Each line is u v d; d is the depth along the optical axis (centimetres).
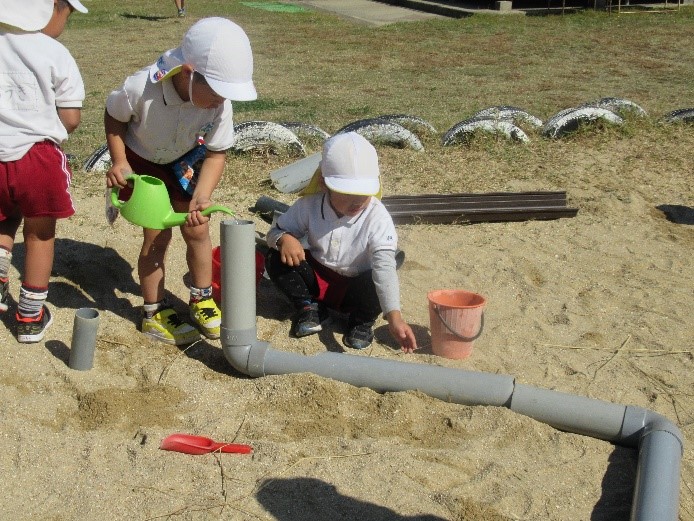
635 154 735
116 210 394
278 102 992
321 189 403
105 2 2225
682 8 1953
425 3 2031
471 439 329
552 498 299
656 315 443
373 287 395
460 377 351
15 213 392
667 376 385
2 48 359
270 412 346
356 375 359
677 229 571
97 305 432
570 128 779
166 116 375
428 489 299
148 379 367
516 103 999
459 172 676
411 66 1293
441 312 384
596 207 602
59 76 365
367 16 1952
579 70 1253
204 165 393
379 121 731
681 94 1062
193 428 333
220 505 288
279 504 290
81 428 333
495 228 559
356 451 316
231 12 2011
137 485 297
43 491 294
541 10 1898
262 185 621
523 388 346
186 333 400
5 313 413
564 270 496
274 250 412
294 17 1922
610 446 331
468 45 1503
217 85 351
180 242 502
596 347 409
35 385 357
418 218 557
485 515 287
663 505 280
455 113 935
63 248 485
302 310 411
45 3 361
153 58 1341
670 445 312
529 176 670
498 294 463
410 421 339
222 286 364
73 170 636
